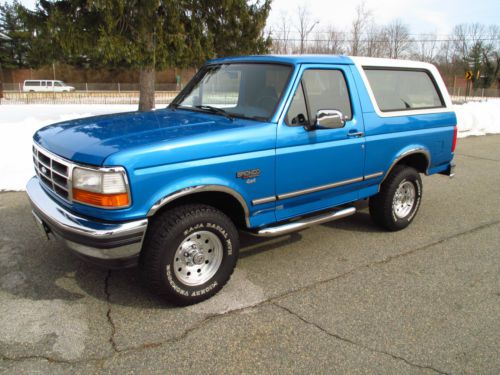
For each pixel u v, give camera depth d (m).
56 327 3.29
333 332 3.31
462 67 63.19
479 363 3.00
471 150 11.41
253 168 3.72
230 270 3.78
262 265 4.43
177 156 3.28
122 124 3.83
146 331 3.27
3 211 5.62
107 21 12.20
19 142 8.16
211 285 3.67
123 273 4.14
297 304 3.70
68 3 13.24
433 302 3.78
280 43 39.06
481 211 6.35
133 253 3.23
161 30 13.14
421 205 6.60
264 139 3.75
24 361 2.91
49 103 28.95
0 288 3.81
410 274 4.30
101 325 3.33
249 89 4.21
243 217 3.91
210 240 3.65
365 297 3.84
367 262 4.55
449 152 5.73
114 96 35.91
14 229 5.07
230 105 4.35
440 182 8.05
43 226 3.67
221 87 4.49
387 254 4.77
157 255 3.34
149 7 12.54
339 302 3.75
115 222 3.15
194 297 3.59
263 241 5.05
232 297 3.79
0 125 9.18
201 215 3.47
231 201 3.86
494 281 4.19
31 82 45.28
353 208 4.75
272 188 3.92
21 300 3.64
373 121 4.65
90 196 3.12
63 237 3.28
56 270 4.16
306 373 2.87
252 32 15.20
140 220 3.20
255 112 4.03
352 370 2.91
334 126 3.93
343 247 4.93
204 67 5.00
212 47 14.60
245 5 14.73
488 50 62.19
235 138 3.58
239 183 3.67
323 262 4.53
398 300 3.80
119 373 2.83
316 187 4.27
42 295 3.72
